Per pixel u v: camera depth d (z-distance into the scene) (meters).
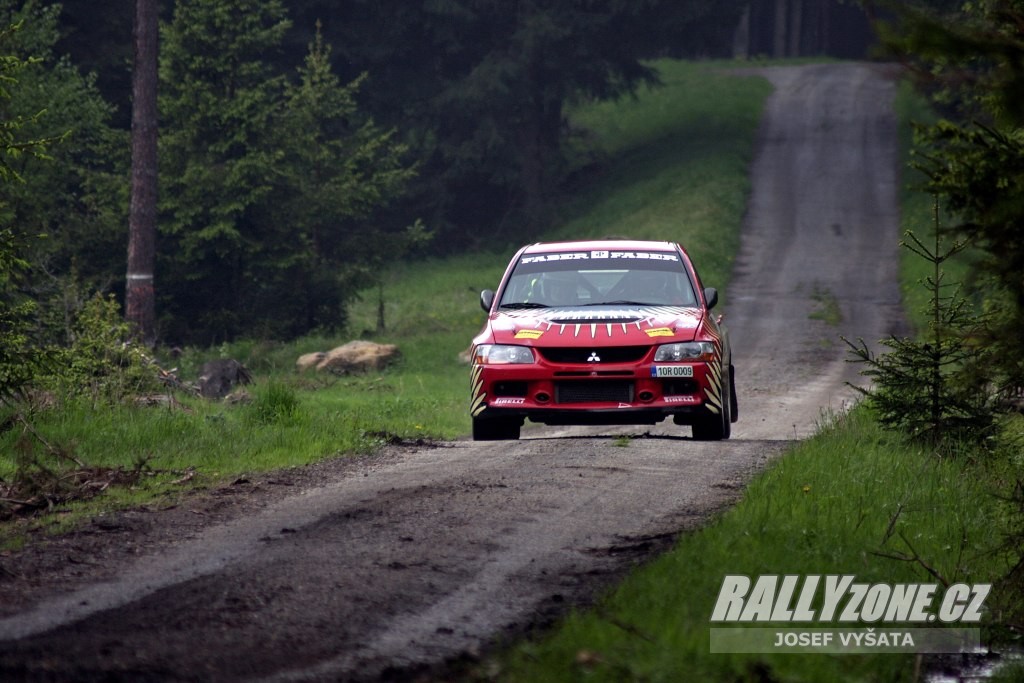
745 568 23.52
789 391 84.56
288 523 29.69
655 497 32.41
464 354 116.06
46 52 132.25
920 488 34.38
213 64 124.75
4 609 21.78
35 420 51.59
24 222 112.44
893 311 137.25
